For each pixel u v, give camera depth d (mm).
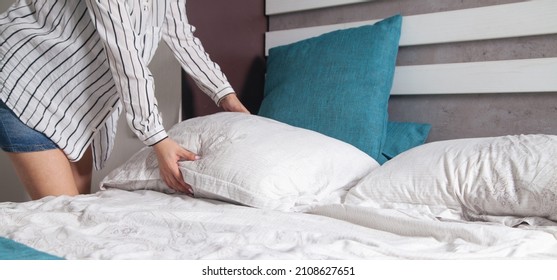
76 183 1603
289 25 2105
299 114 1728
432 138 1747
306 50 1844
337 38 1792
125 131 1931
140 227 994
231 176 1187
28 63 1336
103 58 1372
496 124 1604
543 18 1481
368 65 1687
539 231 914
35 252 739
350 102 1659
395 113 1842
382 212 1004
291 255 783
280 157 1224
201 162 1264
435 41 1690
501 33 1560
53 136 1370
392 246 839
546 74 1473
